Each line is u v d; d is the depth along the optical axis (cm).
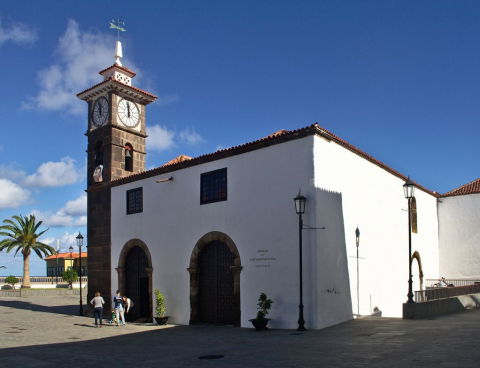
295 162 1619
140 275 2225
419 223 2612
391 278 2114
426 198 2761
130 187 2312
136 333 1695
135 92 2559
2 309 2897
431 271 2711
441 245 2875
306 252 1541
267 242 1659
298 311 1530
